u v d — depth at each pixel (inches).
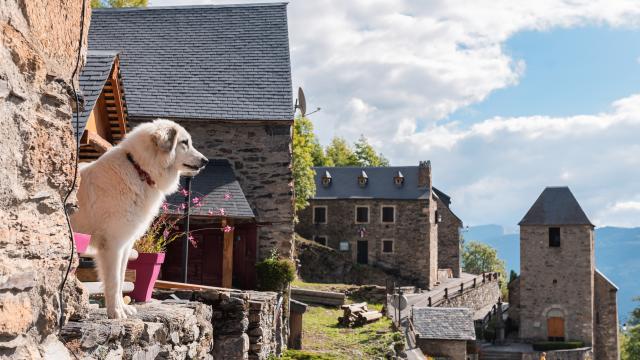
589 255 1754.4
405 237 1983.3
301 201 1745.8
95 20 783.1
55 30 113.0
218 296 298.5
